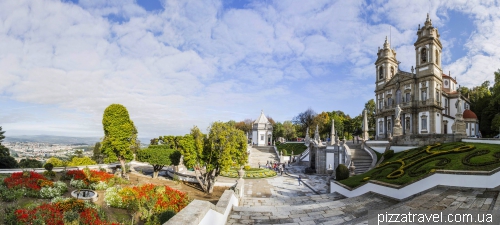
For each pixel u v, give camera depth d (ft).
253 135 262.26
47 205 40.93
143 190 54.49
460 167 50.11
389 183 54.13
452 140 81.05
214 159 77.41
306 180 103.45
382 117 180.14
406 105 158.61
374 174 67.72
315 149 127.34
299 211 42.91
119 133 93.97
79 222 37.29
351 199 52.49
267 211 41.52
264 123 262.06
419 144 90.48
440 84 157.58
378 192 55.52
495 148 59.31
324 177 111.14
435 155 63.05
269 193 81.20
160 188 55.01
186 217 21.99
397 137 100.53
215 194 78.18
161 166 100.48
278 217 38.91
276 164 148.56
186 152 81.61
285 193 81.46
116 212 48.75
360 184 62.28
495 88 155.12
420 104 153.69
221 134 75.97
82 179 69.36
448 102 176.55
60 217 37.19
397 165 66.90
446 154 62.08
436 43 155.02
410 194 49.88
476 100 198.08
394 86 170.30
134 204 49.01
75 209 42.04
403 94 163.43
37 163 123.34
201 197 73.05
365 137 144.05
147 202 47.62
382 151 110.11
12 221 35.68
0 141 118.42
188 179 97.19
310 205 47.44
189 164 81.35
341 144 118.62
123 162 97.76
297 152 190.29
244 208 42.01
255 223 35.53
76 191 59.98
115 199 51.80
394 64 186.91
